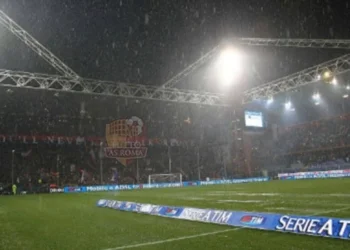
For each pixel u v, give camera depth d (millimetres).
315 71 30094
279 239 5566
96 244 6156
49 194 29375
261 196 14625
